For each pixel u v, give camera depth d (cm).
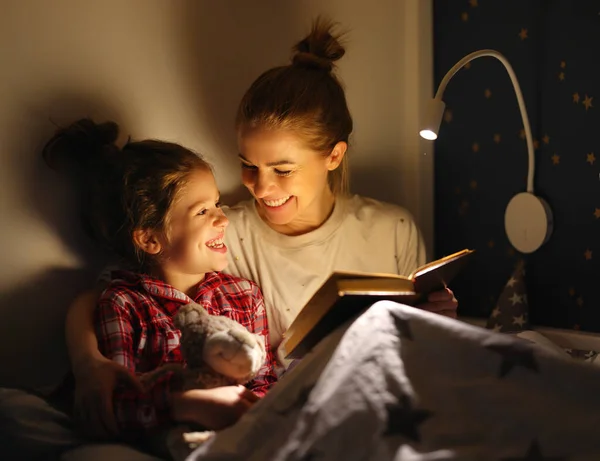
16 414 95
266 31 140
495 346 74
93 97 119
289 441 71
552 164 132
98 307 106
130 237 113
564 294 132
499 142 140
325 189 130
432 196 155
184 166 112
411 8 151
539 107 133
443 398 72
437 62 151
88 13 117
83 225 119
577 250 129
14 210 113
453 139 149
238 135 117
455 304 110
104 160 115
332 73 131
